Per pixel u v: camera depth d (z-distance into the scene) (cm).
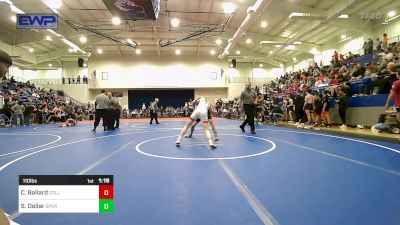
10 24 2181
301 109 1266
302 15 1694
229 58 3666
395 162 433
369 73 1014
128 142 738
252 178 355
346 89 1074
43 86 3428
